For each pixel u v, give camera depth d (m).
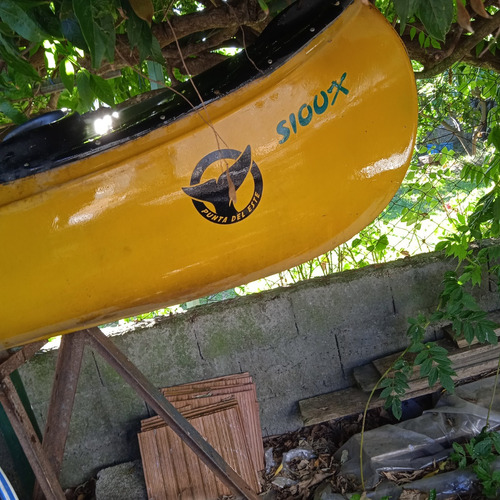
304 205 2.15
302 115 2.06
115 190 2.00
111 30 1.53
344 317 3.29
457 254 3.11
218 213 2.08
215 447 3.06
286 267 2.32
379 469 2.81
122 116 2.14
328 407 3.19
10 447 2.86
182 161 2.02
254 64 2.00
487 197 3.11
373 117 2.13
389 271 3.28
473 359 3.16
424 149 4.63
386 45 2.09
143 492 3.10
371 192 2.24
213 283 2.23
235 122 2.02
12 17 1.58
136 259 2.08
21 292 2.04
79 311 2.12
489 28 2.66
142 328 3.17
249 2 2.38
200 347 3.21
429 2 1.44
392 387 2.90
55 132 1.99
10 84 2.20
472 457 2.66
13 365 2.29
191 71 2.89
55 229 2.00
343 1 2.03
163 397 2.43
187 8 2.96
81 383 3.18
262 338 3.24
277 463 3.16
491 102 4.56
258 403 3.29
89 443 3.25
